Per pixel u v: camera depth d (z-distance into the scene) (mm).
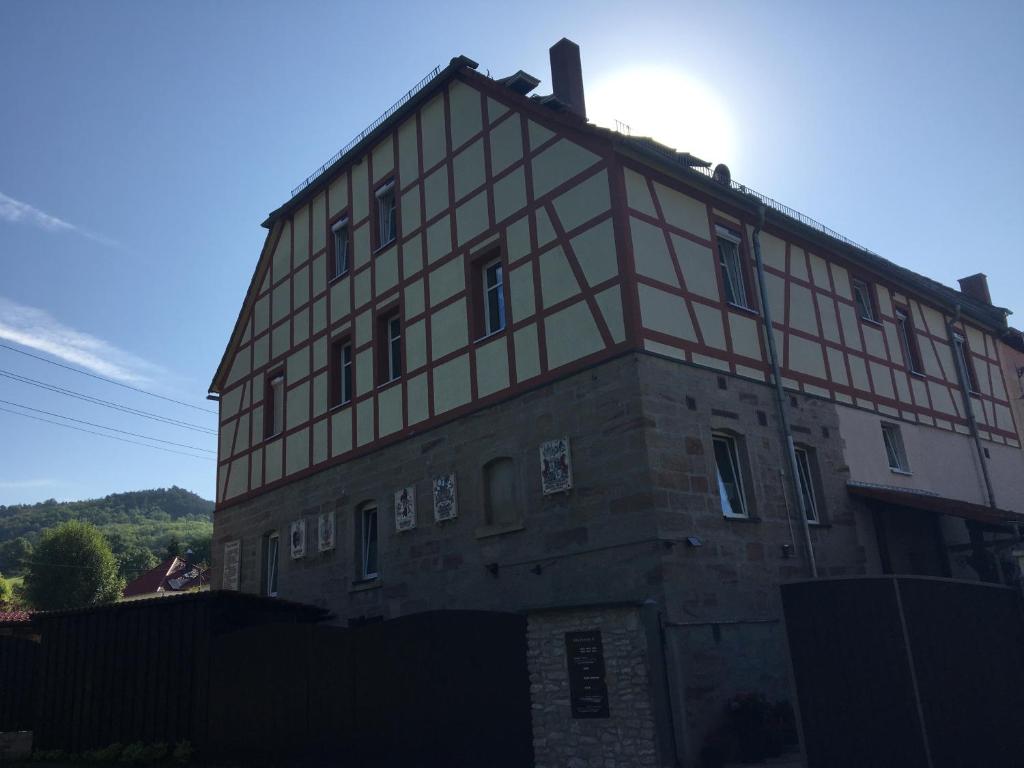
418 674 10156
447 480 14234
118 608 14180
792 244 16016
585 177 13000
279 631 11961
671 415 11891
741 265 14570
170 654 13383
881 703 7891
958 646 8281
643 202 12820
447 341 14938
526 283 13617
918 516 16312
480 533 13375
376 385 16422
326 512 17047
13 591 55812
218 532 20547
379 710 10484
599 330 12305
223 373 22016
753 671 11461
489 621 10320
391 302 16484
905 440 17125
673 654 10453
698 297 13172
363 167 18219
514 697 10328
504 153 14562
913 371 18375
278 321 20094
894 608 8016
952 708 7973
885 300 18391
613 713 9828
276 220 20797
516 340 13570
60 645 15055
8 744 15188
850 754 7918
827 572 13625
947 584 8438
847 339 16562
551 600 12125
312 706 11273
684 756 10000
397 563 14992
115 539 114125
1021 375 22922
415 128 16844
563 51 16047
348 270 18000
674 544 11148
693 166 14664
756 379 13750
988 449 20125
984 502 18938
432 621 10188
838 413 15484
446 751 9680
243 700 12180
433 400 14961
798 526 13383
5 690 16641
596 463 11922
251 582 18891
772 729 10414
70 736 14320
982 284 25844
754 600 11992
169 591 57062
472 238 14859
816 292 16172
